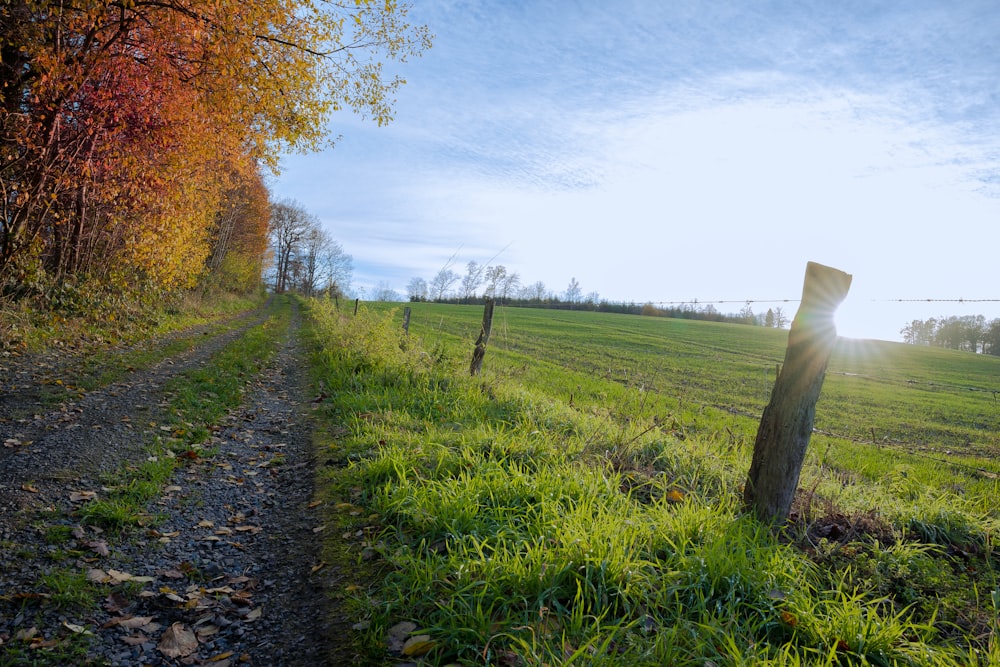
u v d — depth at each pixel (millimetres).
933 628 3174
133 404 7449
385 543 3801
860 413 16875
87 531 3855
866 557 4039
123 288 16750
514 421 7328
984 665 2867
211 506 4641
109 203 15500
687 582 3230
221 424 7227
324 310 28578
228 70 11547
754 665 2562
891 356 47125
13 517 3869
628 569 3193
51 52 11070
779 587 3285
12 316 11055
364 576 3469
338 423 7375
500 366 11812
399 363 10781
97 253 17172
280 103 12375
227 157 17000
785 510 4352
